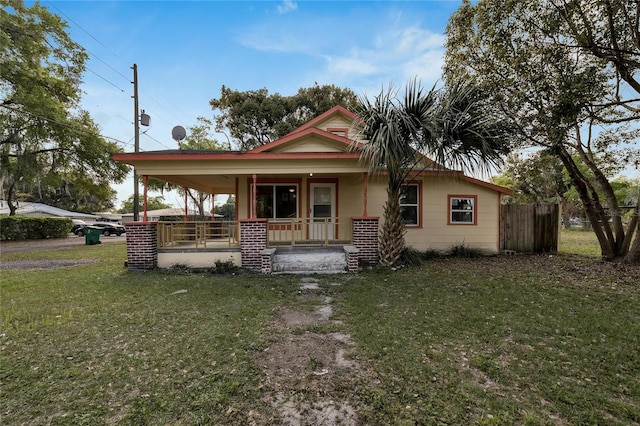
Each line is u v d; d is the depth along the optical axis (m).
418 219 10.12
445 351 3.21
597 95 6.41
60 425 2.16
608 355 3.09
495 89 7.38
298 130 10.95
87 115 18.06
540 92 6.77
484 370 2.84
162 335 3.66
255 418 2.21
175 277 6.92
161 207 46.75
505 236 10.31
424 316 4.25
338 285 6.10
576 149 8.79
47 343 3.46
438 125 6.47
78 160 17.28
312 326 3.93
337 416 2.22
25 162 15.85
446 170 7.53
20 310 4.58
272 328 3.89
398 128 6.60
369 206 10.09
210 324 4.02
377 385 2.60
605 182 8.52
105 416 2.24
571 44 6.82
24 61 14.70
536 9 6.88
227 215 35.34
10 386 2.61
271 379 2.70
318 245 8.52
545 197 26.23
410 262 8.10
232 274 7.37
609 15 6.33
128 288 5.86
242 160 7.96
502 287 5.71
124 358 3.09
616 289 5.52
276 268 7.75
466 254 9.72
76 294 5.46
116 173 18.22
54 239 19.56
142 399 2.43
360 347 3.31
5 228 18.11
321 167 8.04
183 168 7.95
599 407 2.31
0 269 8.21
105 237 22.42
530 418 2.17
